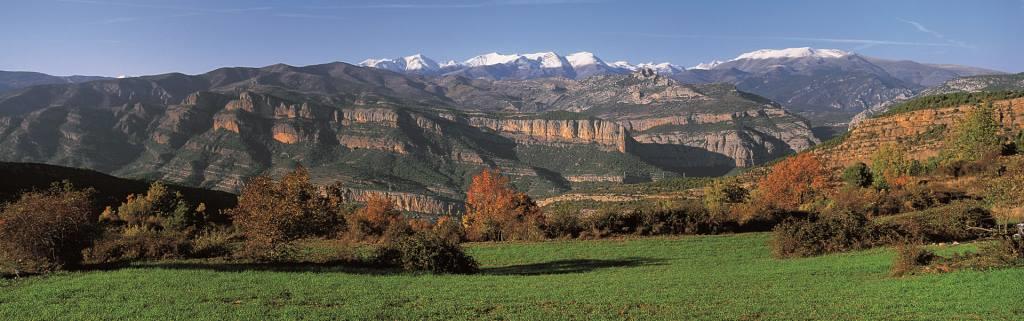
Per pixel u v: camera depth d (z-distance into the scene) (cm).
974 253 2986
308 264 3800
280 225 3912
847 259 3572
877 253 3684
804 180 6919
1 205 3909
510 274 3506
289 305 2366
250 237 4034
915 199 5688
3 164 9469
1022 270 2527
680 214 5441
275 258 3900
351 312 2228
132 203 7606
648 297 2542
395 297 2538
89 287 2678
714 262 3938
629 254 4384
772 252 4181
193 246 4072
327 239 5494
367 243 5181
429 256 3469
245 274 3111
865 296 2422
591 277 3238
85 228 3469
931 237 4006
